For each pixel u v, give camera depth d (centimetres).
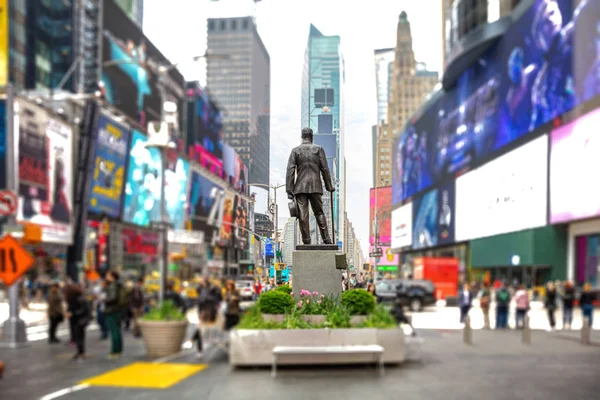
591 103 3675
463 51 5684
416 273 4122
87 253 4384
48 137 3881
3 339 1467
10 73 3656
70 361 1177
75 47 4222
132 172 5069
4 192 1500
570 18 4028
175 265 4028
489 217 5322
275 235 3278
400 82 9119
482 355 1288
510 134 5019
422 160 7656
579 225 3938
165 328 1227
